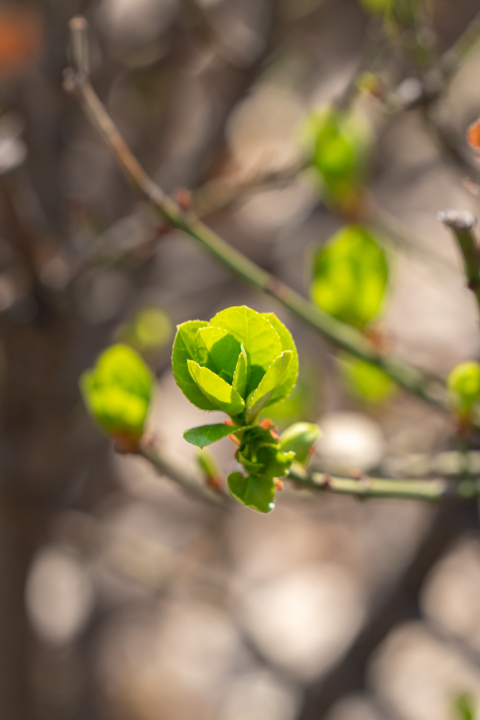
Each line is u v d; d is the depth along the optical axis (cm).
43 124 78
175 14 93
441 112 58
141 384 52
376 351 56
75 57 53
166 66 98
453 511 101
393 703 127
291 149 78
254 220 126
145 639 163
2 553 102
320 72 111
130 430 52
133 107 100
